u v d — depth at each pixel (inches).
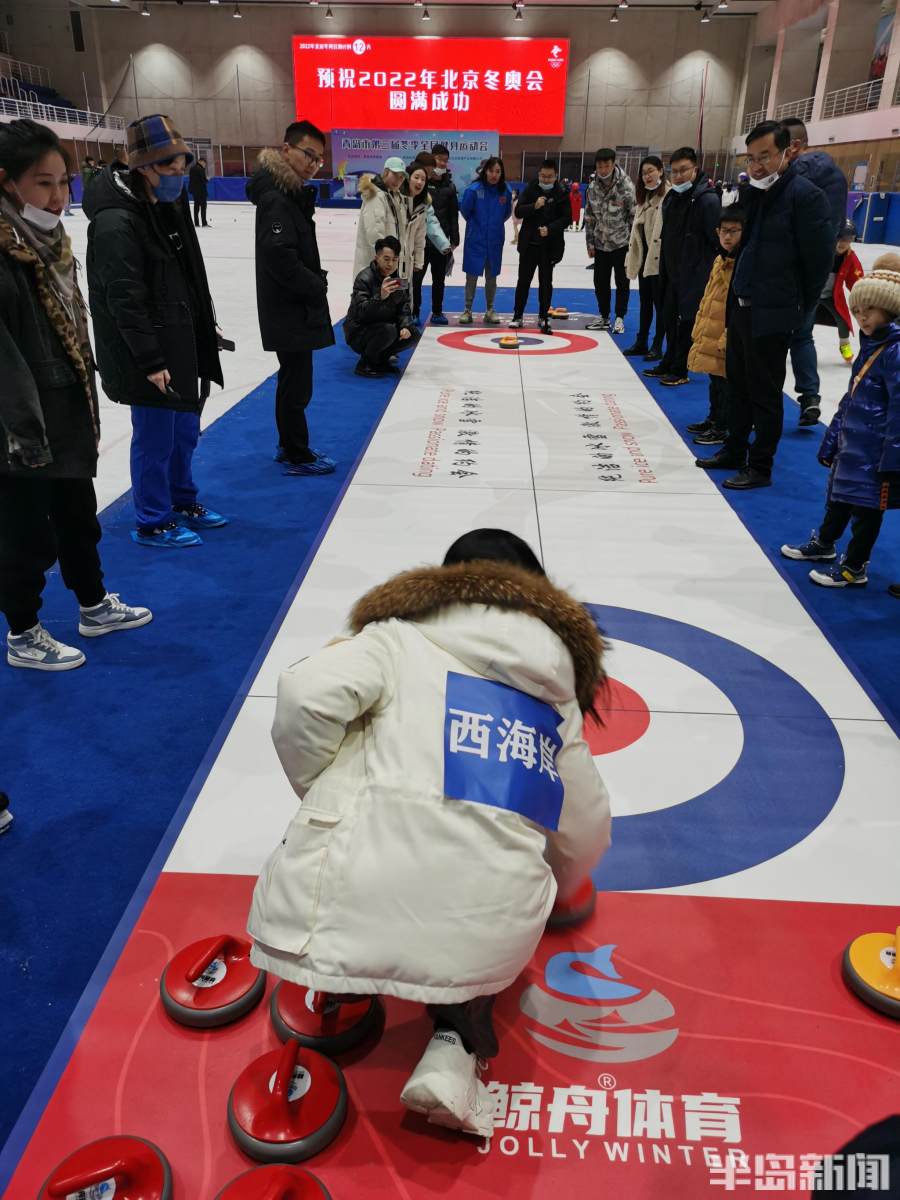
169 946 70.4
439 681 54.7
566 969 69.1
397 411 227.0
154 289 121.3
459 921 50.6
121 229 115.1
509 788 52.2
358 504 162.9
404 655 55.7
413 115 1257.4
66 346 95.0
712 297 187.3
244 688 105.4
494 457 191.3
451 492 169.9
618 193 324.2
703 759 94.5
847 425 126.4
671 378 257.9
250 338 321.4
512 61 1229.1
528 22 1241.4
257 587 131.3
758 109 1241.4
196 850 80.2
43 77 1283.2
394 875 50.9
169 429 136.3
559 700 58.0
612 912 74.6
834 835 84.0
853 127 975.6
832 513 138.1
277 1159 54.7
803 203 150.6
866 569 138.3
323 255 565.3
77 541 110.3
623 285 337.4
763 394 167.6
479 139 1256.8
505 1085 60.3
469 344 314.2
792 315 159.5
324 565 137.6
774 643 118.2
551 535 150.9
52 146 88.0
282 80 1275.8
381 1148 56.3
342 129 1262.3
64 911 73.9
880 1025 65.0
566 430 212.7
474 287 351.3
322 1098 57.1
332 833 53.1
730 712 102.9
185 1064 61.2
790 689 107.8
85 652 112.9
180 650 113.8
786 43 1136.2
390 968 50.4
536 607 57.2
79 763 92.0
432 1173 55.0
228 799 86.7
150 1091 59.4
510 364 283.6
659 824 84.9
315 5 1239.5
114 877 77.6
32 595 106.1
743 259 160.4
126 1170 51.9
